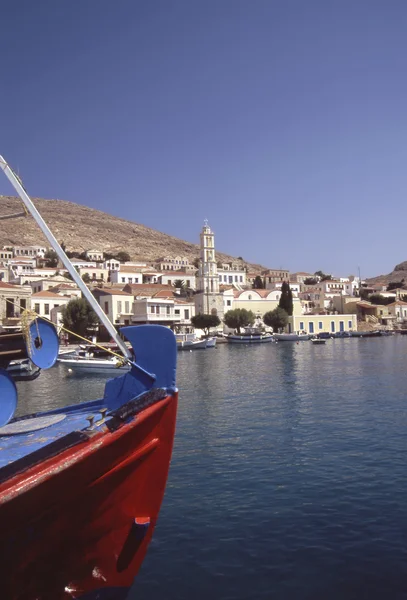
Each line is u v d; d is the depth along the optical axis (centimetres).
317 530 1221
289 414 2608
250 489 1509
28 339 1036
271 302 13062
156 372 999
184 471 1700
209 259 11888
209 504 1406
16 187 959
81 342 8800
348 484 1516
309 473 1633
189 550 1147
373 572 1027
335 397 3125
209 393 3444
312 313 14362
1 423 992
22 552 709
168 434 928
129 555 902
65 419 1045
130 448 842
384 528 1214
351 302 15662
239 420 2491
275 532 1220
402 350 7625
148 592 985
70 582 812
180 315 11181
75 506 763
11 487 630
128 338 1020
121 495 855
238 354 7581
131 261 19862
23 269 14325
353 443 1973
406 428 2189
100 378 4981
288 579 1016
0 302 6338
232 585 1002
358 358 6228
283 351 8031
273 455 1852
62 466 684
